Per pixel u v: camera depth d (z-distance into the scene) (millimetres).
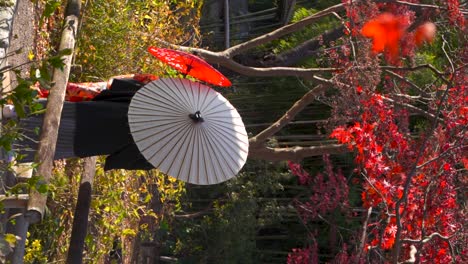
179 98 6523
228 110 6723
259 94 18734
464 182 10508
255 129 18672
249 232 18047
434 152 10070
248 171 18047
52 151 5590
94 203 9820
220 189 18062
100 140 6758
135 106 6434
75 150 6680
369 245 10766
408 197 9766
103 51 9898
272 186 17875
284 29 13680
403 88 13000
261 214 18328
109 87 7176
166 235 18094
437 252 9953
